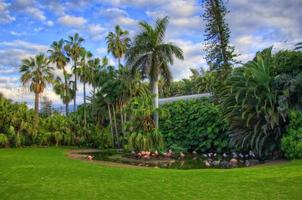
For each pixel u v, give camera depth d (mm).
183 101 26891
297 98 15688
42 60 42188
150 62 26047
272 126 15133
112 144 32938
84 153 25047
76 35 54406
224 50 31953
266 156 16297
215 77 34562
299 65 16938
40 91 42125
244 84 16844
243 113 16031
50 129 36750
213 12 32094
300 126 14688
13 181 10172
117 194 7969
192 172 11477
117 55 51906
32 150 28547
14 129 33594
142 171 12312
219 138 21703
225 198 7133
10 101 35719
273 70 17141
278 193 7293
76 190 8555
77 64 53844
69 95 55188
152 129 21531
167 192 7980
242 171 10828
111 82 32625
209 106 23938
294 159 13742
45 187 9039
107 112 34906
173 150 23641
